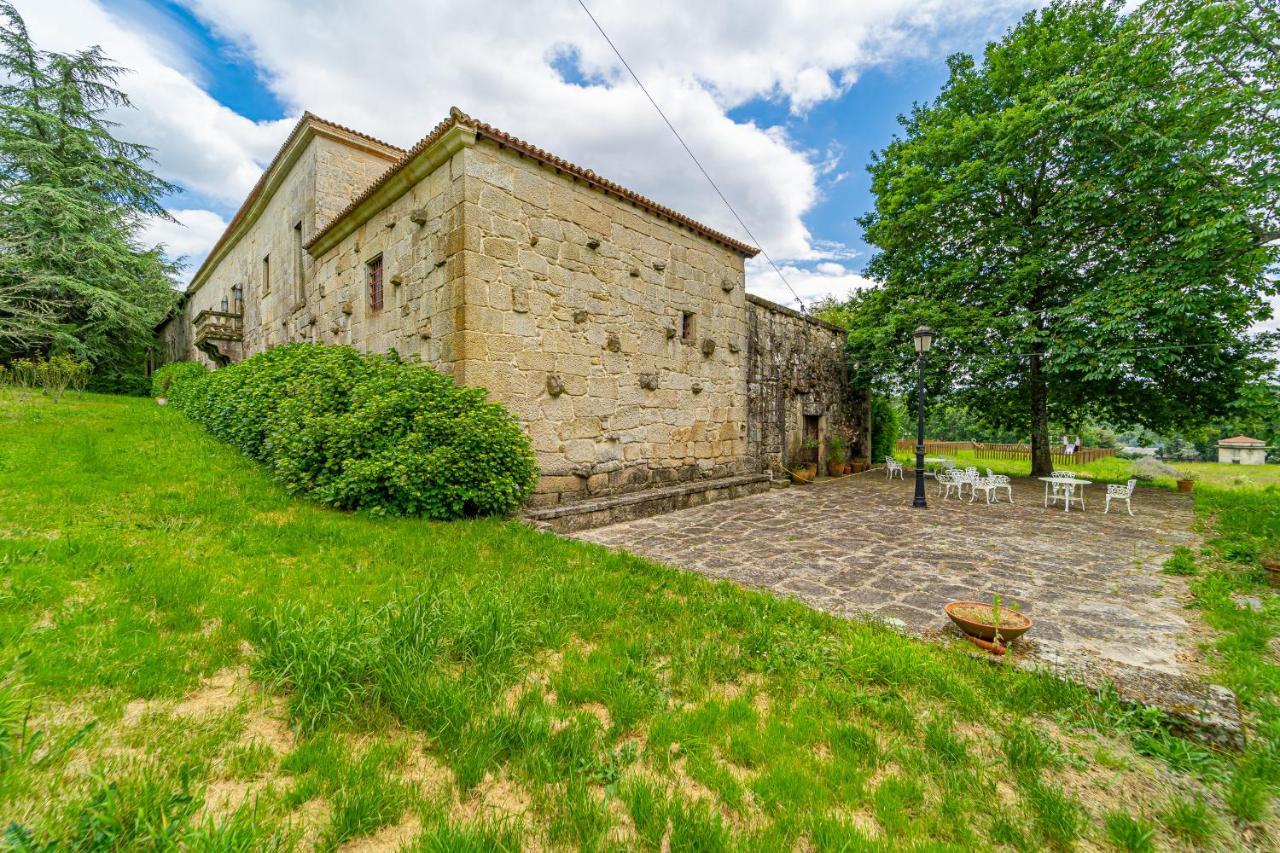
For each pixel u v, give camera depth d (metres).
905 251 13.18
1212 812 1.84
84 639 2.40
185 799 1.47
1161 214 9.47
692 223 8.85
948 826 1.69
